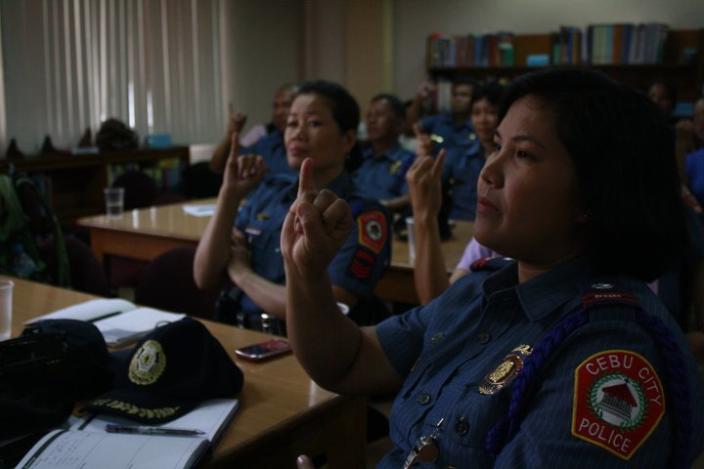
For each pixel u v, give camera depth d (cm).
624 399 76
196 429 124
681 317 172
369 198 216
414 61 801
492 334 96
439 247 188
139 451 113
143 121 643
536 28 739
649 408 76
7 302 175
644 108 86
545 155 87
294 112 215
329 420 144
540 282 92
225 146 517
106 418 129
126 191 514
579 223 89
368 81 805
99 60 599
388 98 472
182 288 247
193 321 143
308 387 147
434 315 109
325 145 212
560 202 87
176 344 139
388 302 296
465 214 429
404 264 282
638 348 79
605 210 85
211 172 626
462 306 106
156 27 647
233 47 734
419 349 115
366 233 206
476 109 362
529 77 91
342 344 113
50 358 131
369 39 798
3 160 505
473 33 769
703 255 165
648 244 87
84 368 134
